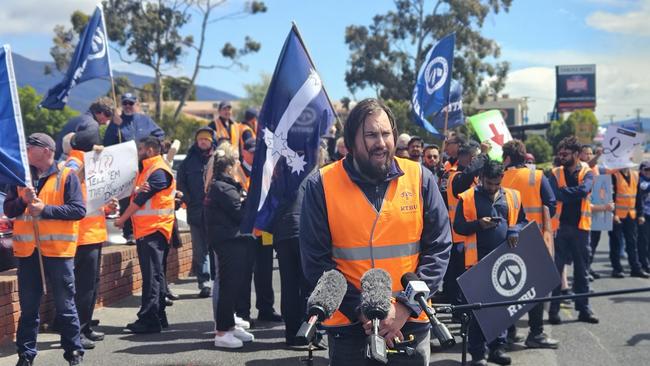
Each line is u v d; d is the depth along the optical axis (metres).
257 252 8.21
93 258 6.86
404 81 45.91
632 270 12.10
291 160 6.77
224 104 11.40
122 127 9.91
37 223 5.89
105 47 9.05
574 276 8.38
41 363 6.23
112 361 6.34
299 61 6.77
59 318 6.04
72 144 7.16
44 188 5.99
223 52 42.72
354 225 3.48
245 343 7.12
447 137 9.73
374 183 3.52
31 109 53.50
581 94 97.00
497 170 6.46
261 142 6.77
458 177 8.07
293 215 6.83
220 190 6.75
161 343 7.04
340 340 3.52
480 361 6.38
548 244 7.24
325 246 3.53
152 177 7.43
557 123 68.12
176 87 45.03
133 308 8.53
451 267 7.78
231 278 6.84
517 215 6.66
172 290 10.05
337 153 9.74
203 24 42.94
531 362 6.67
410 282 3.28
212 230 6.83
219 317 6.89
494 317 5.98
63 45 40.28
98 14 8.98
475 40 45.12
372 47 45.94
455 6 44.22
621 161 11.95
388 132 3.48
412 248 3.54
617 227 11.90
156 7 41.56
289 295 6.88
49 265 5.96
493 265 6.01
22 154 5.65
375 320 3.12
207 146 9.60
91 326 7.46
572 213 8.29
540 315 7.21
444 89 9.62
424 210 3.61
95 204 6.88
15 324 6.85
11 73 5.64
